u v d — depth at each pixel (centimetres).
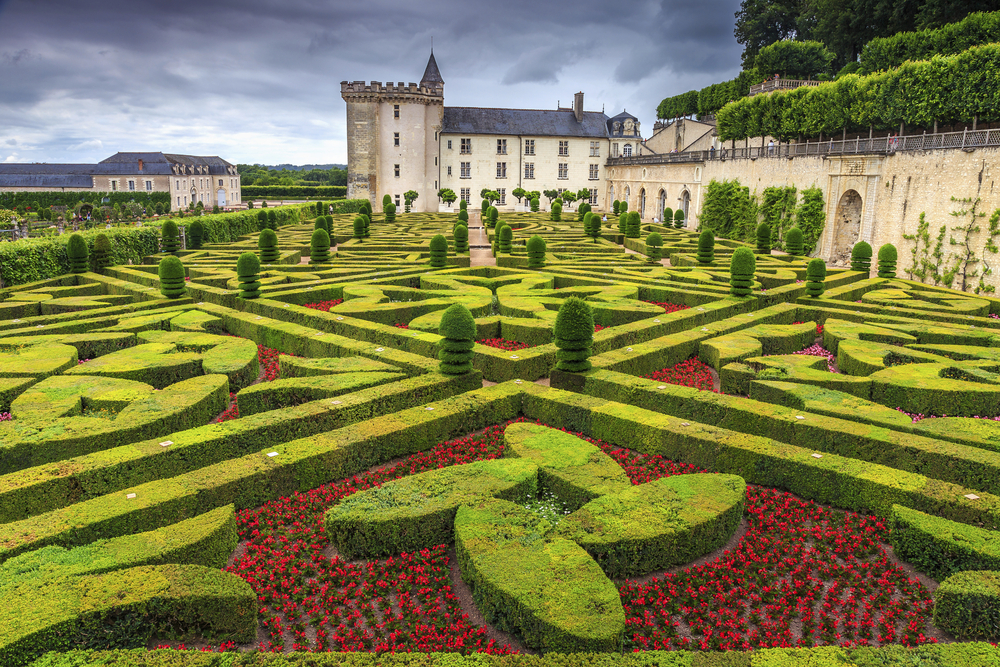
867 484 936
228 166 11688
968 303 2248
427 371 1458
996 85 3114
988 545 776
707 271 2900
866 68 4509
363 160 7788
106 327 1867
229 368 1464
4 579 685
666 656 605
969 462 974
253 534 900
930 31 4053
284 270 2836
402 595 769
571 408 1264
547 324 1797
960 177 3169
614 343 1698
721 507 866
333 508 866
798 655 605
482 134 8219
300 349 1750
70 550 747
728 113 5462
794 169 4506
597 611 658
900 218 3566
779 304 2211
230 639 689
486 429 1267
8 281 2656
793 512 956
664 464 1111
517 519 833
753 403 1223
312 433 1173
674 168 6606
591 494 933
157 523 866
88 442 1062
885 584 786
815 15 6525
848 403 1227
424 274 2700
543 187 8525
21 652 600
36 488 901
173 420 1162
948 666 587
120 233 3325
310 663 596
